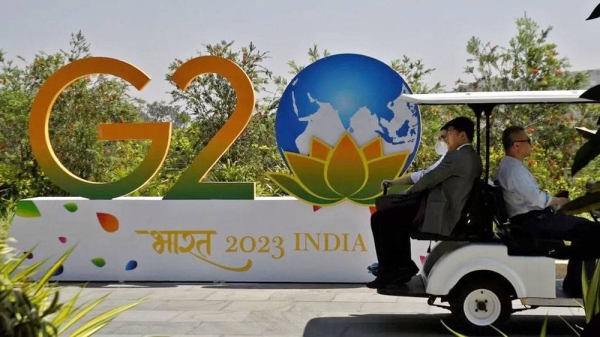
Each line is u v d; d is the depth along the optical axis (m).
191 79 9.93
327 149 9.72
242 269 9.84
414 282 7.79
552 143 12.93
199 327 7.57
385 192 8.15
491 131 12.91
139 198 10.10
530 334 7.33
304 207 9.76
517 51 13.88
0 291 3.24
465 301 7.21
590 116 12.85
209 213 9.88
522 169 7.16
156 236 9.94
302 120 9.77
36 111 10.12
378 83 9.72
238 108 9.90
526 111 12.98
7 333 3.10
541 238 7.09
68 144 15.27
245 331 7.43
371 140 9.70
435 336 7.23
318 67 9.77
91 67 10.09
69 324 4.10
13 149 15.23
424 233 7.21
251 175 13.23
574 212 3.00
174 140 15.30
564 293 7.20
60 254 10.03
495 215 7.29
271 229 9.80
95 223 9.99
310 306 8.52
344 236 9.72
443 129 7.60
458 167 7.12
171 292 9.32
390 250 7.46
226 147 9.88
